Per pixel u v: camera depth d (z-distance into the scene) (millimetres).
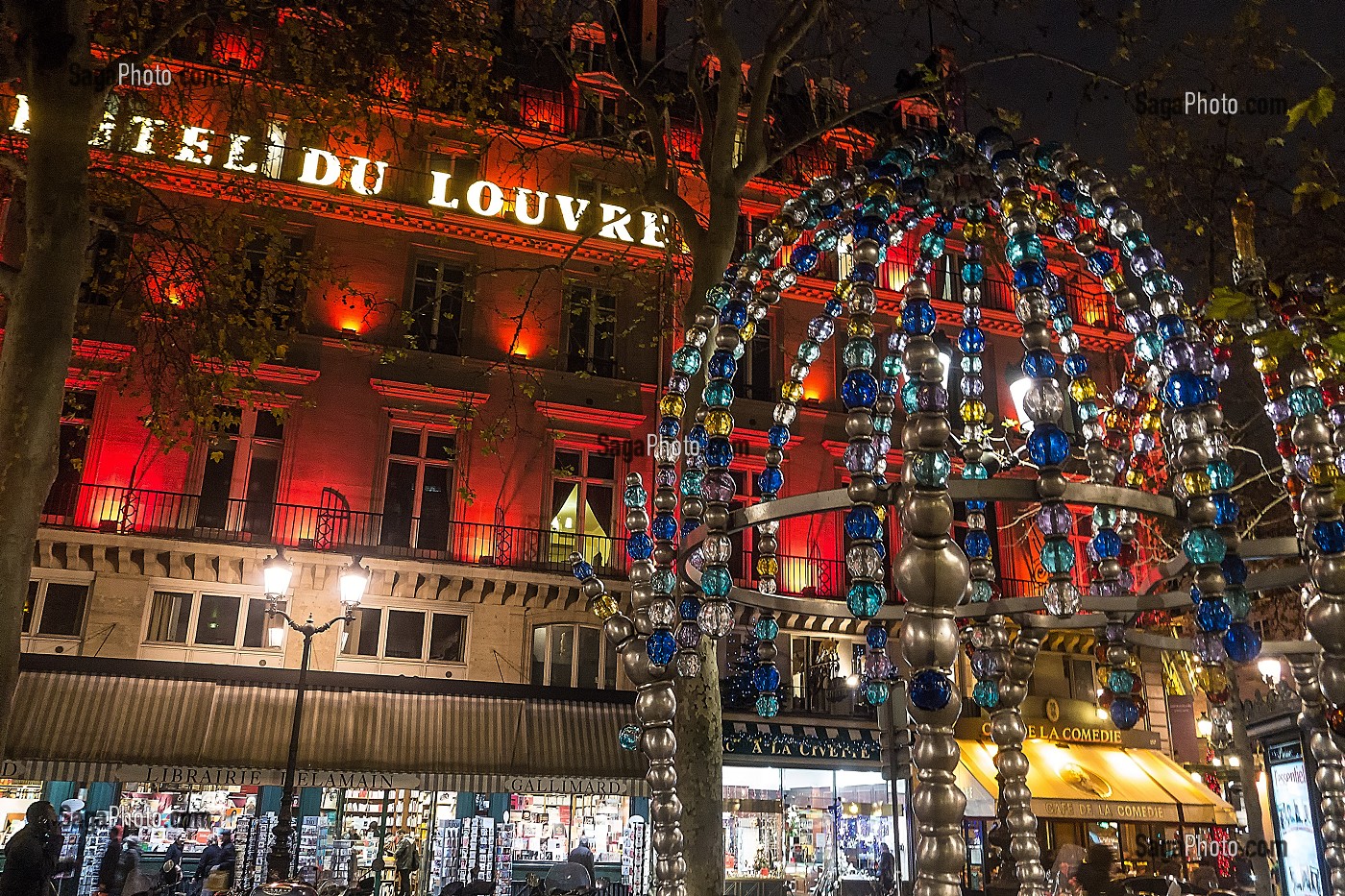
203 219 15148
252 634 18594
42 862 10672
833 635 22266
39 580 17734
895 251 22422
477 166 22594
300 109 14953
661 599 3582
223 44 18375
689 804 7375
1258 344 3025
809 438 23125
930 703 2512
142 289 16188
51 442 8141
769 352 23562
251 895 12375
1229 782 23000
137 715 16734
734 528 3293
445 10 14703
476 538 20391
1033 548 20797
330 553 19000
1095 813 20828
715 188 9547
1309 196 3225
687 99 23500
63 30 8625
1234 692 8086
